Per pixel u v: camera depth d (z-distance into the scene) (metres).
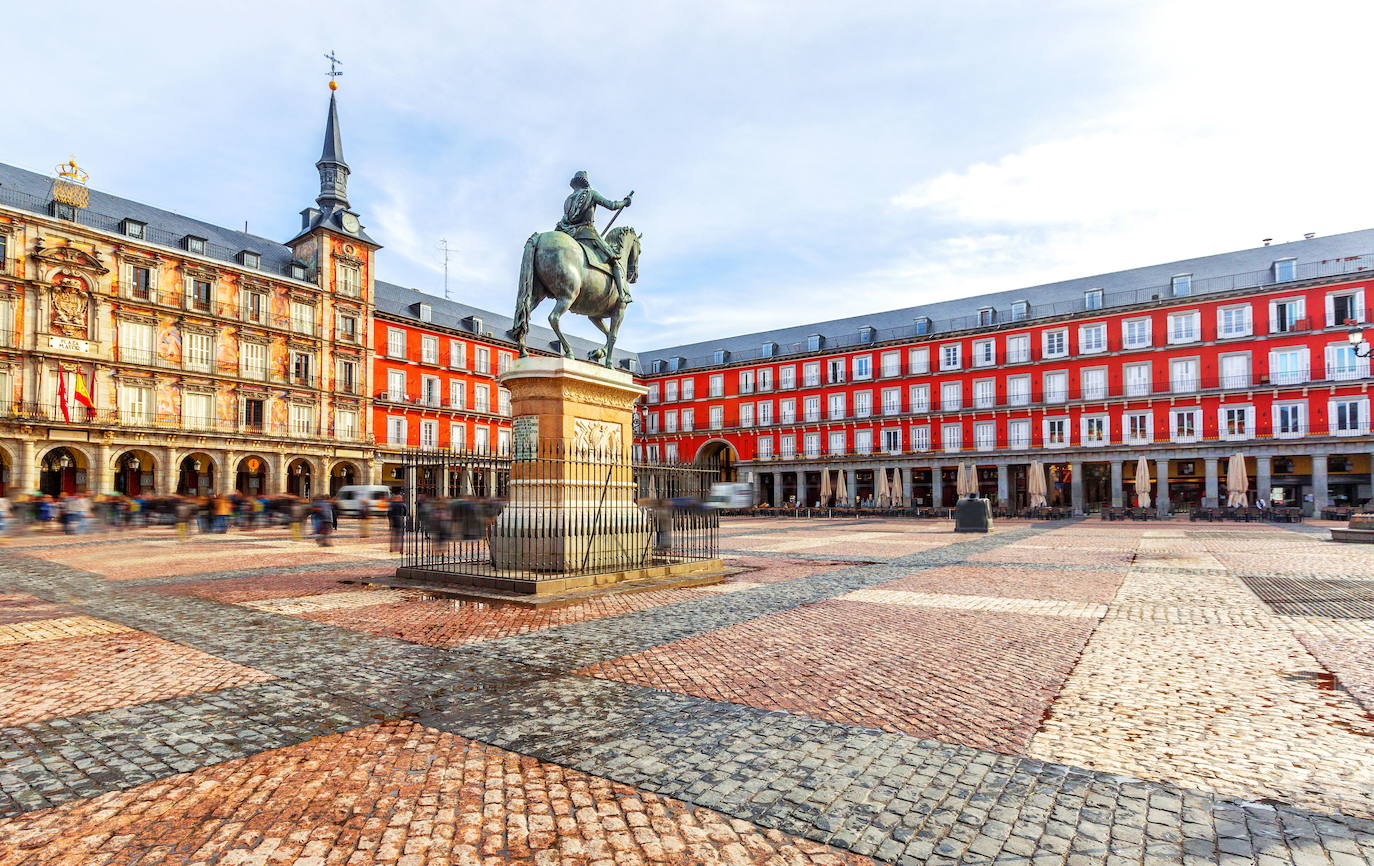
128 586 11.30
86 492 35.06
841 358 59.19
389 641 7.14
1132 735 4.55
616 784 3.81
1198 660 6.47
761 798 3.64
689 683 5.70
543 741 4.43
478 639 7.22
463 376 55.88
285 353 44.56
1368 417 38.94
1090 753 4.25
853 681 5.77
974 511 26.58
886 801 3.61
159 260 39.38
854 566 14.52
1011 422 50.38
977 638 7.39
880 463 55.03
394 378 51.09
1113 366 46.81
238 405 42.00
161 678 5.81
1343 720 4.83
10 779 3.85
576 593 9.91
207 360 41.12
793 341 65.31
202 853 3.09
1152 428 45.16
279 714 4.93
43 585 11.53
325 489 45.72
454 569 11.27
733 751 4.27
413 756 4.19
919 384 54.88
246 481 44.31
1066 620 8.40
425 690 5.48
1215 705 5.16
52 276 35.56
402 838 3.23
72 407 35.72
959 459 51.66
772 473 62.53
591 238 12.15
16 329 34.44
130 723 4.74
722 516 45.38
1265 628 7.90
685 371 67.50
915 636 7.48
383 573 12.81
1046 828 3.32
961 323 56.00
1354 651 6.79
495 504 13.99
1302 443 40.00
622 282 12.51
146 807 3.53
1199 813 3.47
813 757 4.18
